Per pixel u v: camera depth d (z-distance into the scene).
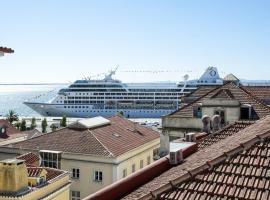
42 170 29.86
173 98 179.25
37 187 28.45
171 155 16.50
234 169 11.51
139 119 175.38
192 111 40.22
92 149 42.59
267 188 10.36
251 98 39.84
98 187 41.34
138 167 46.94
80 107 185.12
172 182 11.64
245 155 11.98
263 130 14.09
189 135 21.80
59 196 30.97
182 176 11.77
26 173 27.59
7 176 26.36
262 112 37.53
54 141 45.31
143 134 52.41
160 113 179.62
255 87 48.44
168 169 16.25
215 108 38.31
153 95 180.88
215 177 11.41
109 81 186.38
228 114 37.88
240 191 10.56
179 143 20.06
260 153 11.88
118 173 41.19
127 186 14.27
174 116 40.34
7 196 25.97
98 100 184.12
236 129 22.14
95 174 41.62
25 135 66.88
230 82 43.56
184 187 11.41
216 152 13.95
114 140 46.06
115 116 56.56
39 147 44.59
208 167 11.90
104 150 42.09
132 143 47.44
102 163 41.22
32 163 39.22
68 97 187.12
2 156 45.69
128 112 181.88
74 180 42.25
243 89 43.00
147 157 49.88
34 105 194.25
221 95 40.12
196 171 11.87
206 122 27.28
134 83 187.12
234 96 40.25
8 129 68.62
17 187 26.41
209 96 42.38
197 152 18.41
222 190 10.80
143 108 181.38
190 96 50.16
